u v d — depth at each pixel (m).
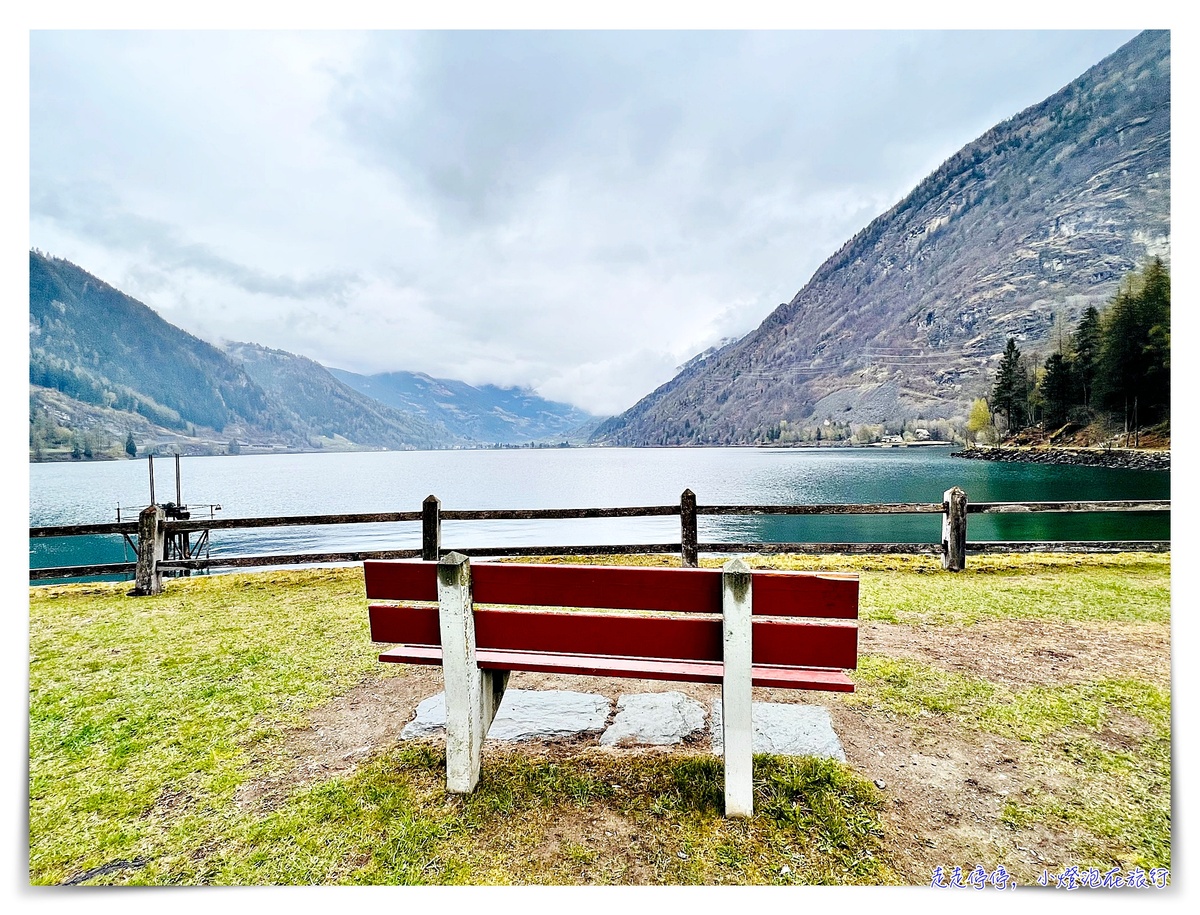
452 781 2.35
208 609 5.41
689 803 2.28
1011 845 2.11
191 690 3.49
